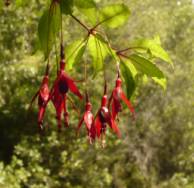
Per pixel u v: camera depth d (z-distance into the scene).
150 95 15.31
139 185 15.37
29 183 10.02
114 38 12.99
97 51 1.70
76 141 10.77
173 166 16.11
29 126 11.38
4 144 11.92
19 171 9.16
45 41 1.50
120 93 1.58
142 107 15.42
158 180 15.84
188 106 15.96
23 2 1.94
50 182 10.41
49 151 11.00
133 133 15.33
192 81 15.97
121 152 14.12
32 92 10.28
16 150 10.09
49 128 10.79
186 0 18.95
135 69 1.64
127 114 13.65
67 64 1.74
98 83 10.84
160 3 17.75
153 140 15.79
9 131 11.54
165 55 1.60
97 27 1.56
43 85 1.54
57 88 1.48
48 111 10.15
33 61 10.20
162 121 15.93
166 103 15.68
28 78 10.27
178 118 16.00
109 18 1.52
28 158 10.17
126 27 13.91
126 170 15.22
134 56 1.60
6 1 1.96
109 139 11.11
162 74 1.59
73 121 9.90
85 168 11.82
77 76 10.24
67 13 1.49
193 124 16.05
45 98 1.50
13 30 10.18
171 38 17.34
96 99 10.85
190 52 17.33
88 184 11.77
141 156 15.52
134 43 1.60
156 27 15.23
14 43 10.41
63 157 10.45
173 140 16.06
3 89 10.72
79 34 11.09
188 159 15.91
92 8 1.50
